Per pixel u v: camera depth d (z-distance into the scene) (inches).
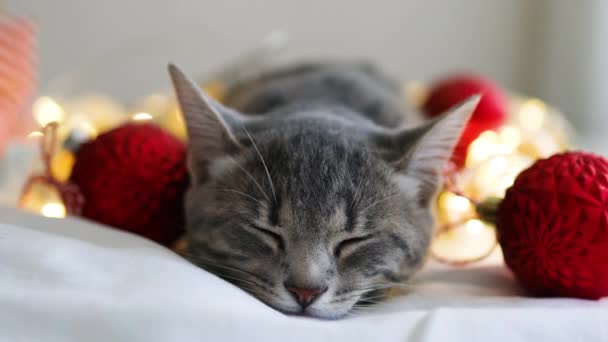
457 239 16.9
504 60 33.6
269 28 31.9
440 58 33.3
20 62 17.4
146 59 31.0
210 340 9.7
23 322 9.3
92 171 14.5
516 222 13.0
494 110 20.5
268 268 13.0
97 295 9.8
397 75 33.1
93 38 30.6
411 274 14.5
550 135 22.5
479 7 32.9
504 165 17.5
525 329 10.7
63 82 28.4
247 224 13.4
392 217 13.7
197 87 13.8
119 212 14.6
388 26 32.6
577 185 12.4
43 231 12.0
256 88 21.6
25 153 17.9
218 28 31.5
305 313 12.7
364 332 10.3
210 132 14.2
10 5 29.2
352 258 13.3
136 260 11.0
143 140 14.7
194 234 14.2
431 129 13.8
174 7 31.0
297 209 13.0
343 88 20.2
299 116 15.6
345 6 32.2
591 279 12.5
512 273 14.3
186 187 15.4
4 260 10.3
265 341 9.9
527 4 33.0
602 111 29.3
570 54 30.2
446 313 10.9
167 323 9.6
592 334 10.8
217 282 11.1
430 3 32.6
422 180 14.5
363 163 13.8
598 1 28.7
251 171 13.7
